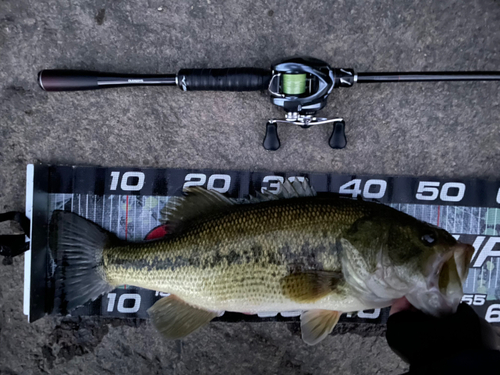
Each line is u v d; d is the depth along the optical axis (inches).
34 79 19.5
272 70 16.7
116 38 19.3
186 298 17.5
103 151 19.7
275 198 17.9
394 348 16.2
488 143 19.7
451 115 19.6
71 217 19.3
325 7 19.2
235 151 19.7
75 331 20.1
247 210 17.2
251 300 17.0
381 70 19.4
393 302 17.0
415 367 15.1
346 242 16.5
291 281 16.6
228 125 19.7
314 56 19.3
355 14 19.2
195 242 17.3
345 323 20.4
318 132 19.7
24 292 18.9
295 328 20.2
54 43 19.3
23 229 19.4
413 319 15.9
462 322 15.2
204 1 19.2
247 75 17.3
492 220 19.7
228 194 19.8
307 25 19.3
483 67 19.4
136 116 19.6
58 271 19.3
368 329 20.3
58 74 17.6
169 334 18.1
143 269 17.9
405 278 16.3
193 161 19.8
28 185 18.9
